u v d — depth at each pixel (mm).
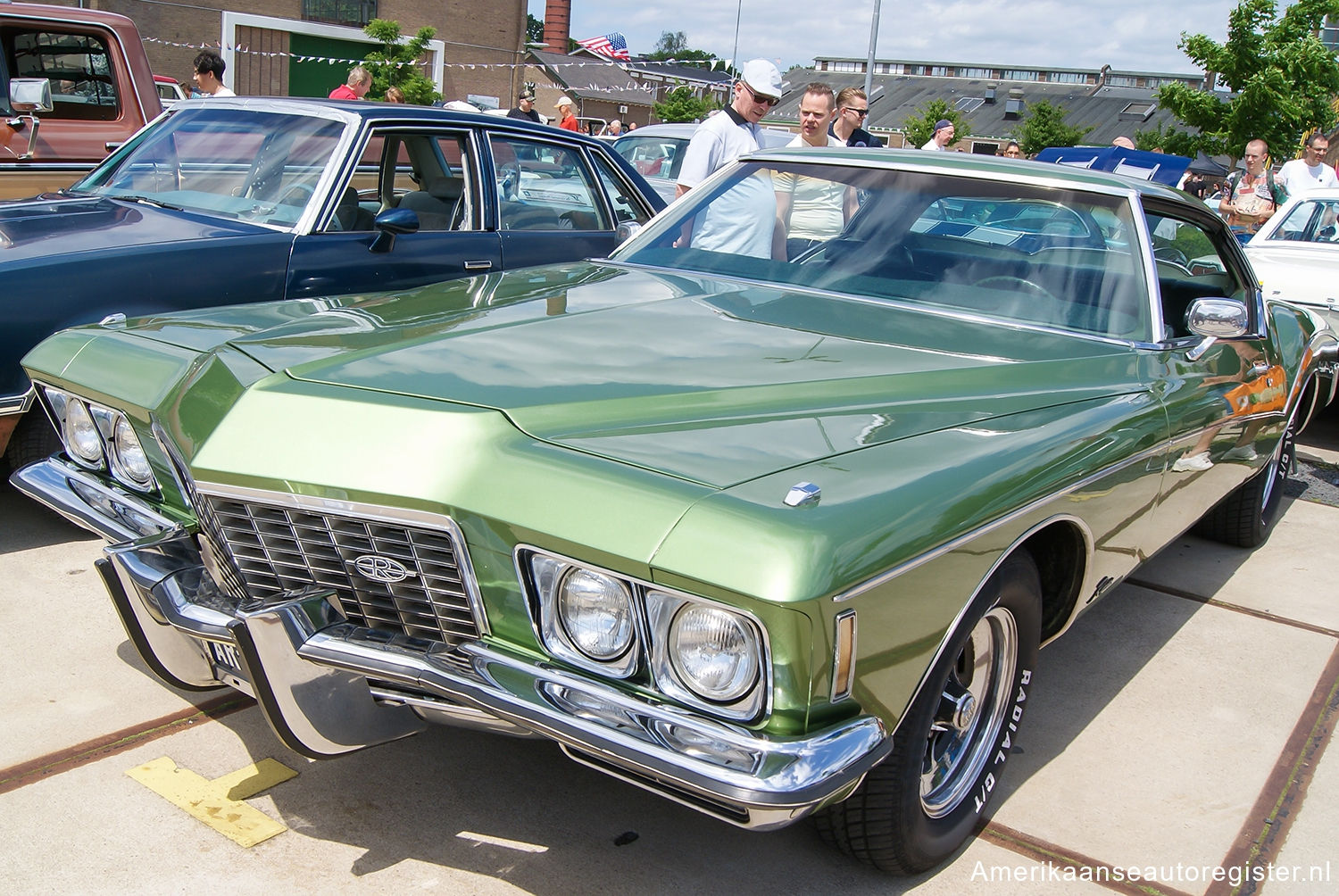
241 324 2789
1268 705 3414
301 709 2113
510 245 5125
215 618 2221
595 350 2516
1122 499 2732
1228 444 3570
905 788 2189
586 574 1912
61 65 6250
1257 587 4430
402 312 2818
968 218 3350
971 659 2459
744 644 1799
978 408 2447
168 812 2469
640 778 1973
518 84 31781
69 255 3836
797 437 2133
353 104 4918
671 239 3680
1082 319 3096
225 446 2203
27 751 2666
